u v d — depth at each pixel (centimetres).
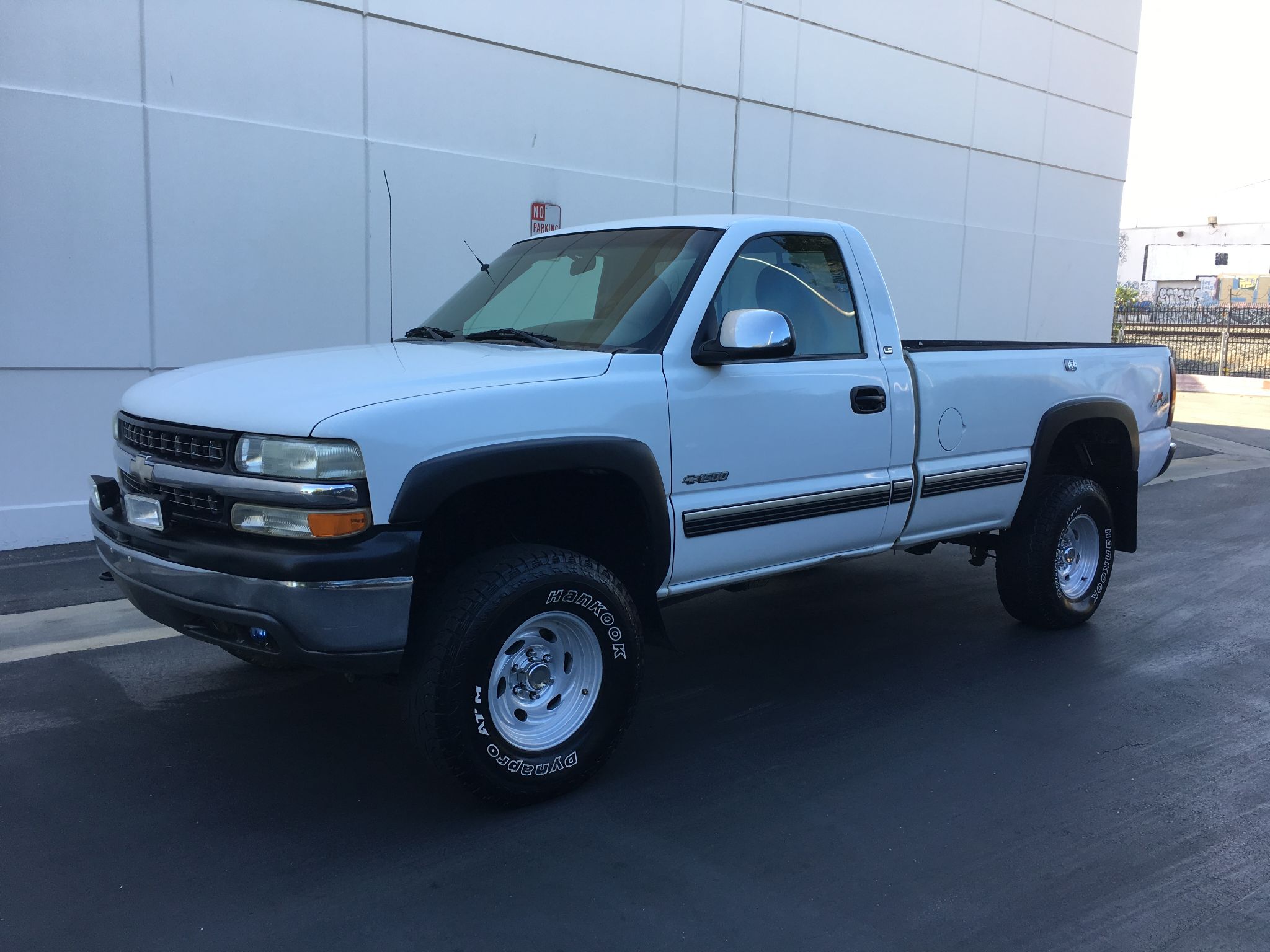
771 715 454
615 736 378
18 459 698
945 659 535
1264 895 313
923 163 1317
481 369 354
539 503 393
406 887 309
